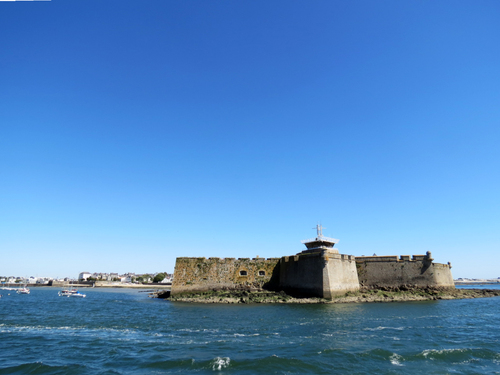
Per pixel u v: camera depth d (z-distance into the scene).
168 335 29.00
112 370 19.84
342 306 48.44
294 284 59.44
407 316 38.84
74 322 36.81
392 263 63.88
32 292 120.94
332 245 61.66
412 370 19.84
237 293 60.84
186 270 66.38
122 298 80.62
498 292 74.12
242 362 20.84
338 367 20.16
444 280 65.94
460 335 29.08
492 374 19.41
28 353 23.69
